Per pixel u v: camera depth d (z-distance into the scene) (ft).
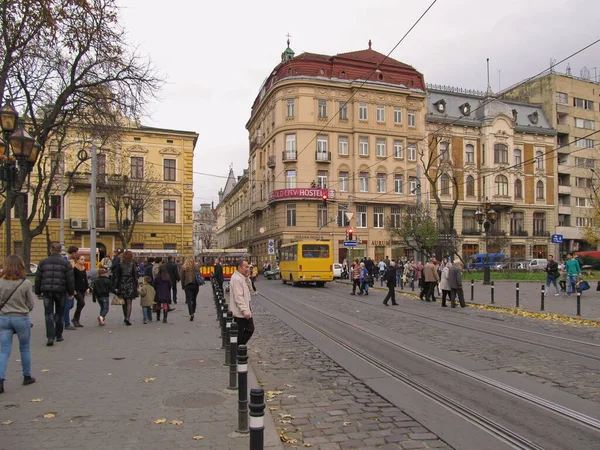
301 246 105.40
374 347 33.53
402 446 15.80
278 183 164.14
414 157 172.45
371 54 179.22
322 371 26.53
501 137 186.29
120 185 134.62
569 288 71.72
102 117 64.69
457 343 34.81
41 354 29.55
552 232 198.49
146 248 152.15
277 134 164.45
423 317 50.78
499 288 87.10
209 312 54.19
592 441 16.16
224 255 137.49
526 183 193.98
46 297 32.35
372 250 163.84
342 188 163.43
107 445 15.19
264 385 23.52
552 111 203.51
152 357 28.78
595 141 213.05
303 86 160.15
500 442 16.10
